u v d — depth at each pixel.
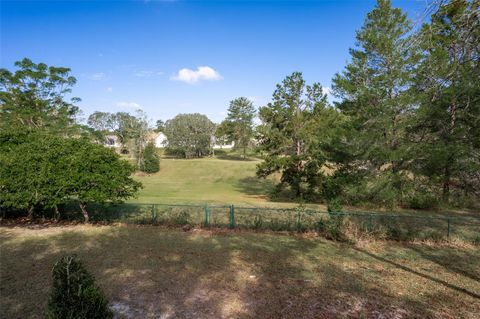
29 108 37.34
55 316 4.31
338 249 11.02
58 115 39.41
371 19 18.89
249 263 9.47
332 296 7.32
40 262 9.26
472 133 14.72
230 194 34.56
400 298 7.28
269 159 27.36
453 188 19.17
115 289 7.52
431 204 20.48
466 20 5.80
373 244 11.62
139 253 10.24
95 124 76.81
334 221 12.55
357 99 19.38
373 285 7.98
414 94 15.56
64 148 13.81
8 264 9.08
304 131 26.05
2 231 12.87
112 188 13.62
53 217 15.34
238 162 60.62
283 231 13.25
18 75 36.91
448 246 11.57
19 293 7.26
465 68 7.86
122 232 12.95
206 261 9.59
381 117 17.58
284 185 28.89
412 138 18.70
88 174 13.41
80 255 9.95
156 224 14.25
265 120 28.67
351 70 20.22
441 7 5.68
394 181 19.31
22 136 14.99
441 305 6.98
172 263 9.37
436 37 6.39
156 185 43.34
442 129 16.02
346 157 21.27
